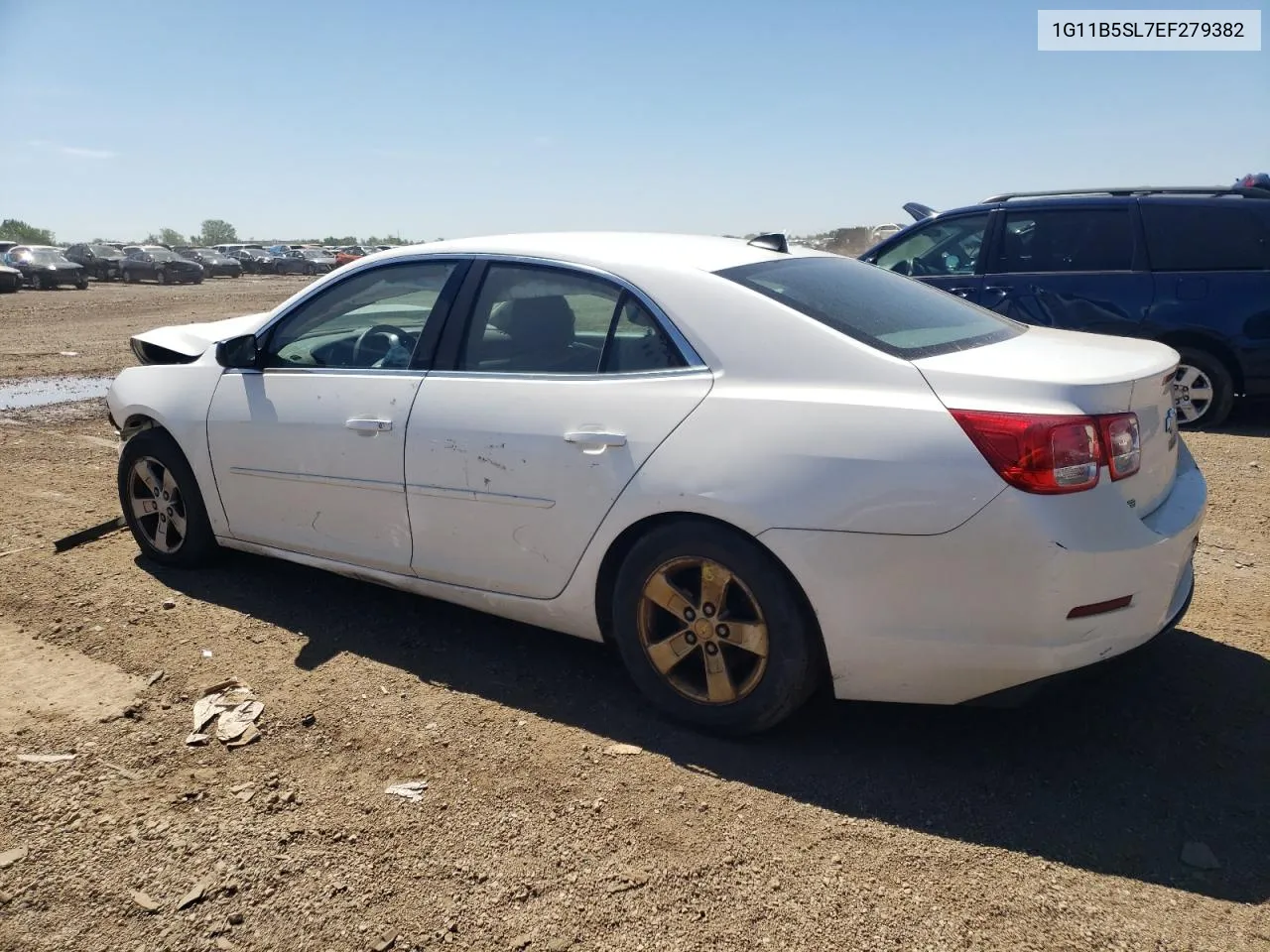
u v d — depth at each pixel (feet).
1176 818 9.11
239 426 13.60
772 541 9.53
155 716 10.89
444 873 8.40
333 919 7.86
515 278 11.89
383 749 10.30
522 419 11.09
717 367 10.25
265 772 9.86
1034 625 8.95
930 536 9.01
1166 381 10.11
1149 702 11.16
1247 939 7.60
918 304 11.85
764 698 10.02
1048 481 8.76
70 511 18.52
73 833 8.86
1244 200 23.88
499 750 10.32
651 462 10.17
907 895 8.13
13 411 30.01
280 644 12.79
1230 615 13.44
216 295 99.30
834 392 9.63
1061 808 9.29
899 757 10.21
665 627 10.78
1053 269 25.79
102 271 134.00
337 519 12.90
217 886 8.22
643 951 7.53
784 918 7.87
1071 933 7.70
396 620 13.58
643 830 8.98
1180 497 10.32
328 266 185.68
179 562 15.17
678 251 11.57
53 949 7.55
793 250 12.82
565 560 10.98
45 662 12.14
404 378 12.25
